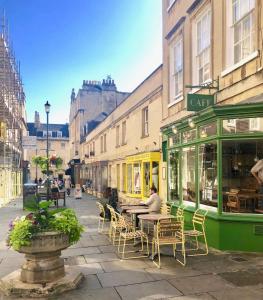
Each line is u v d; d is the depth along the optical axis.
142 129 16.11
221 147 7.71
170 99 12.68
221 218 7.43
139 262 6.75
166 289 5.21
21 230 5.18
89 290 5.24
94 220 12.86
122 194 19.70
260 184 7.33
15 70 25.44
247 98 7.82
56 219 5.46
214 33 9.39
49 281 5.25
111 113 23.77
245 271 5.95
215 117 7.80
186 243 8.27
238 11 8.56
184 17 11.38
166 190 11.96
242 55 8.40
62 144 63.00
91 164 31.73
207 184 8.38
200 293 5.01
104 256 7.27
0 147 23.00
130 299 4.86
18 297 5.01
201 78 10.44
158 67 13.95
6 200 22.23
